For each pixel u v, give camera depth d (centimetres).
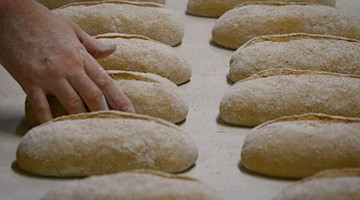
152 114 165
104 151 140
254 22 221
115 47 177
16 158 147
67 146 141
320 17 221
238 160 151
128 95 165
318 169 140
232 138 162
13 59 161
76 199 117
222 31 223
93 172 141
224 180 141
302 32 220
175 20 225
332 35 215
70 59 159
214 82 197
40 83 158
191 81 198
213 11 253
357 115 165
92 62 162
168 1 278
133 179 121
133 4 227
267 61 192
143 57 192
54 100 163
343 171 125
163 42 221
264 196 134
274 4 229
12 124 169
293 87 169
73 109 157
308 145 141
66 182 134
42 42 162
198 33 239
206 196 118
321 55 192
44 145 141
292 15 222
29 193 135
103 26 220
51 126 145
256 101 168
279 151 141
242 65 193
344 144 142
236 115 168
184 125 170
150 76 173
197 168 146
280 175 142
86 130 143
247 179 142
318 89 168
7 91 191
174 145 142
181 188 118
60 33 164
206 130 167
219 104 181
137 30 220
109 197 116
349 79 172
